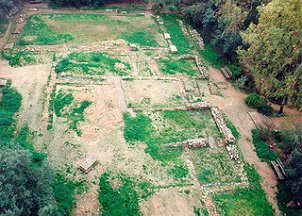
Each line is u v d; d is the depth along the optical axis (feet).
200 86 150.10
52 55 158.30
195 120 133.49
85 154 115.03
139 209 101.50
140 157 116.16
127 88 142.92
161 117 132.36
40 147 116.98
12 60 152.76
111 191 104.78
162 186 108.27
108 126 125.29
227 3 165.27
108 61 156.76
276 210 107.45
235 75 154.20
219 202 106.52
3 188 83.87
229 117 136.46
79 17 189.16
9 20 180.65
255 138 128.36
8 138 118.93
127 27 184.96
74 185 106.01
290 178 110.83
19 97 134.51
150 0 196.13
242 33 142.31
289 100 137.59
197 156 120.16
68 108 131.03
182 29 188.34
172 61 162.81
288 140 123.03
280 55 129.29
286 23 124.88
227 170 116.57
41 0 199.11
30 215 88.02
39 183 91.50
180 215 101.40
